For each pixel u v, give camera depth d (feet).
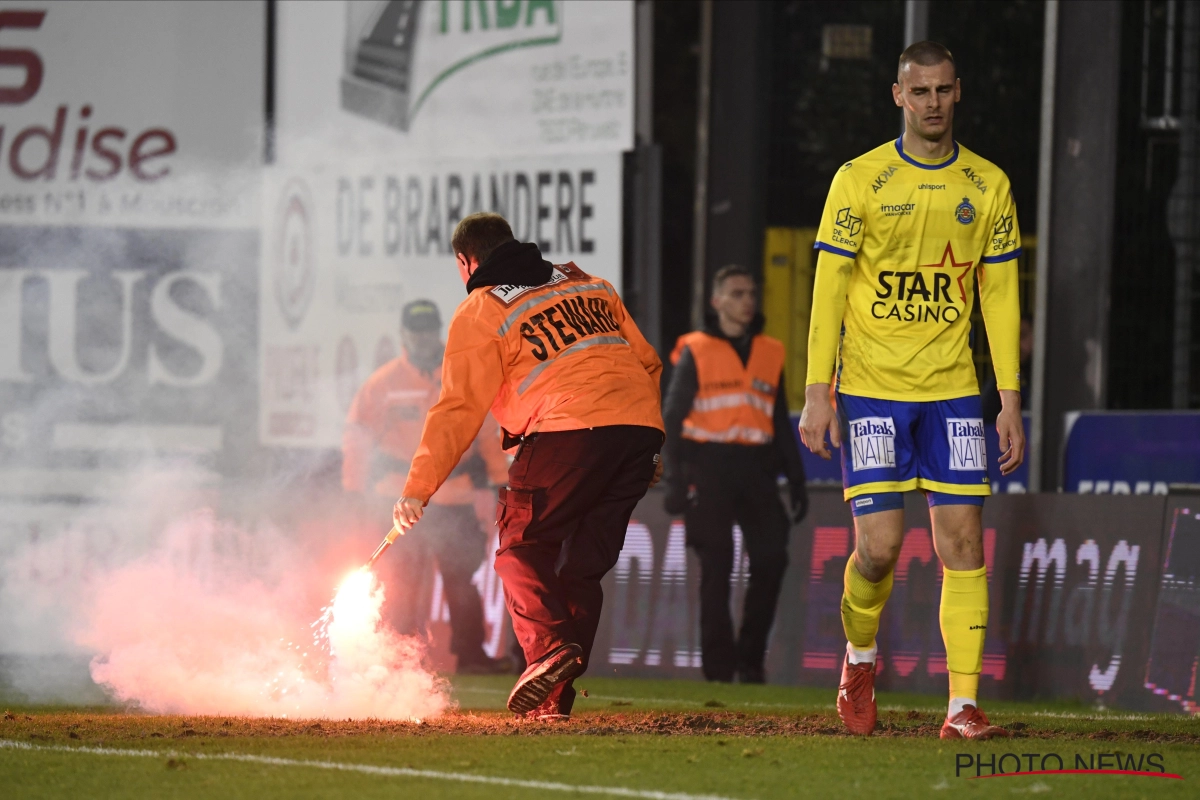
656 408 64.54
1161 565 85.10
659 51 208.33
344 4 127.34
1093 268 110.52
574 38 119.24
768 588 100.99
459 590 108.06
